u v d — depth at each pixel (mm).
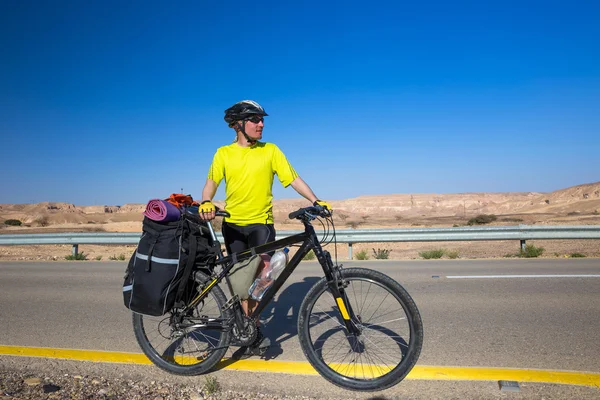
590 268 8781
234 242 3938
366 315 3709
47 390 3273
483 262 10250
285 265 3514
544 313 5336
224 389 3355
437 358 3875
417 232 12125
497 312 5426
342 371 3438
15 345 4430
